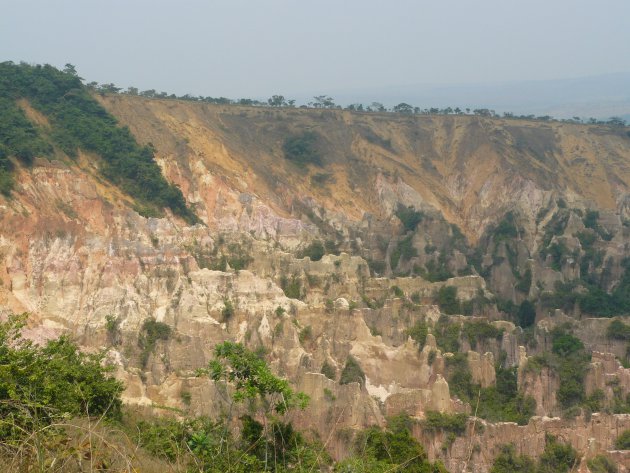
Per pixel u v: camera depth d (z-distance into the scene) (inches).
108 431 1063.6
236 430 1569.9
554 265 4156.0
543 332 3083.2
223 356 1289.4
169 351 2568.9
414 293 3540.8
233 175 4345.5
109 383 1620.3
